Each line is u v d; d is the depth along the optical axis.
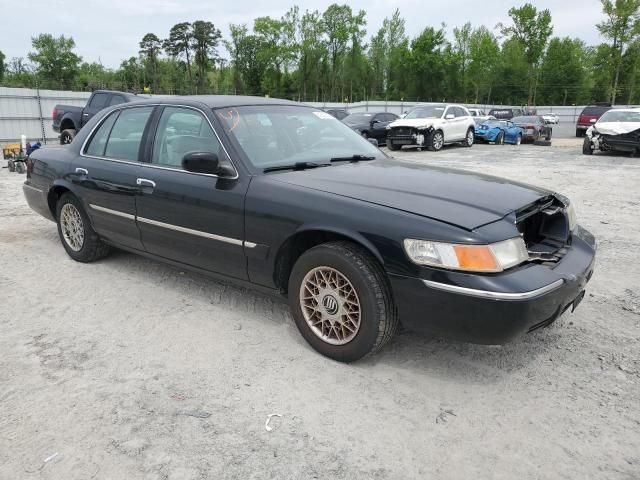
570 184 10.24
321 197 3.10
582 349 3.37
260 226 3.27
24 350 3.29
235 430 2.53
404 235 2.75
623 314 3.93
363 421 2.61
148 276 4.61
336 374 3.03
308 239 3.25
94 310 3.91
